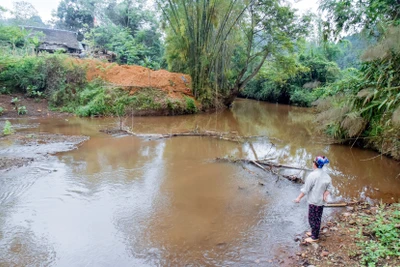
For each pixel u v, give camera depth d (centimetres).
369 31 980
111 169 703
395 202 568
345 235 431
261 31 1961
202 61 1723
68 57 1597
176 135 1105
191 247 400
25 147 831
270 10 1820
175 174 692
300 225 470
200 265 361
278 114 1997
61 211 488
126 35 2819
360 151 964
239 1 1675
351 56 2566
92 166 717
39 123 1199
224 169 741
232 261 370
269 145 1031
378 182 685
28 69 1506
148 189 595
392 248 372
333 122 1059
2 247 387
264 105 2636
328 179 418
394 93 837
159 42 2983
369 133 972
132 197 553
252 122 1589
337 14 988
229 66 2158
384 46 808
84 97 1478
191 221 474
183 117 1603
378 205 553
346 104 991
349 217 495
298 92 2494
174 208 518
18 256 369
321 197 414
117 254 380
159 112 1585
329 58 2614
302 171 743
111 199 540
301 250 396
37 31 2620
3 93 1440
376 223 443
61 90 1488
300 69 2228
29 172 648
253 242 416
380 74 886
